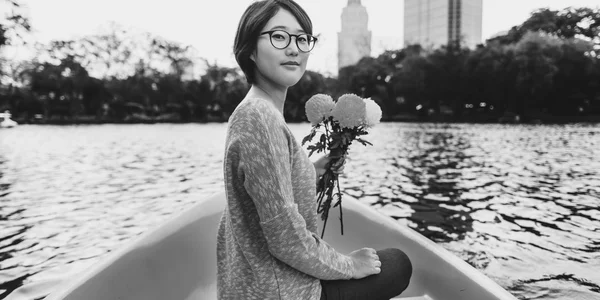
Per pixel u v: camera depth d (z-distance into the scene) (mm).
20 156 13023
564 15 53469
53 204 5836
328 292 1018
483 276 1433
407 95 52688
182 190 6957
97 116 54625
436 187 6816
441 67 49375
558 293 2699
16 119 48625
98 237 4230
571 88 43906
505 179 7609
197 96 57844
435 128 32406
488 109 49062
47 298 1236
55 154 13703
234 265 981
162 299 1660
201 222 2035
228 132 933
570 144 15820
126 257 1578
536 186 6867
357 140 1240
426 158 11312
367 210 2201
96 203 5898
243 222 942
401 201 5758
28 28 48750
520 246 3701
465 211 5141
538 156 11609
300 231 894
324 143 1262
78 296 1293
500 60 46000
